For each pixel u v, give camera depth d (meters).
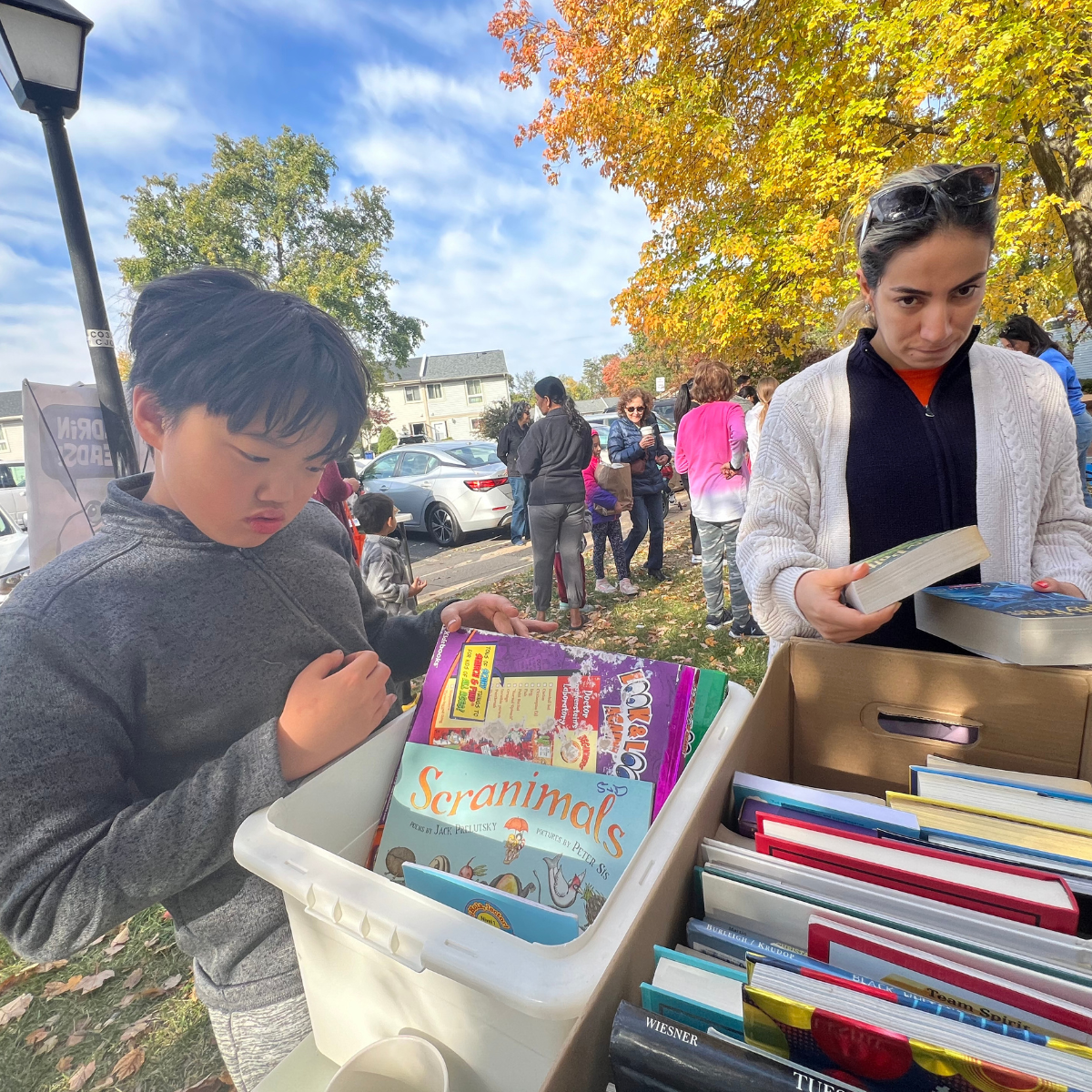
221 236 22.16
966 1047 0.40
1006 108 5.26
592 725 0.77
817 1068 0.44
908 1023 0.42
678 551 6.61
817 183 6.42
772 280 7.76
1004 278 7.73
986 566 1.11
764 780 0.73
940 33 5.07
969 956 0.50
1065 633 0.79
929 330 0.98
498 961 0.48
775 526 1.21
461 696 0.83
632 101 7.69
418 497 8.26
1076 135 5.84
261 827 0.67
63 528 1.96
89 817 0.65
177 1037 1.80
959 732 0.95
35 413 1.90
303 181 22.67
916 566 0.84
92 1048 1.80
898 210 0.94
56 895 0.61
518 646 0.84
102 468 2.06
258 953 0.84
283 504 0.74
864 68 6.07
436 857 0.75
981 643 0.87
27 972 2.07
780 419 1.24
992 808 0.71
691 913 0.63
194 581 0.76
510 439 7.59
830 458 1.19
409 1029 0.62
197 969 0.88
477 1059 0.57
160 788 0.80
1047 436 1.12
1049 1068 0.38
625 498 4.88
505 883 0.71
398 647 1.12
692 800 0.65
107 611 0.70
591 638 4.28
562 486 4.16
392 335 25.27
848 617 0.88
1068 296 10.05
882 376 1.16
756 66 7.51
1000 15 4.93
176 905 0.82
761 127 7.82
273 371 0.63
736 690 0.82
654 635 4.21
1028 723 0.82
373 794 0.83
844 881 0.58
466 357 44.91
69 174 2.11
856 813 0.67
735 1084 0.39
